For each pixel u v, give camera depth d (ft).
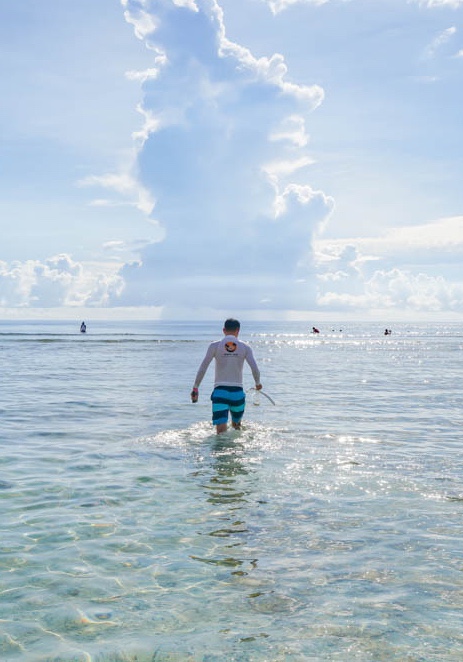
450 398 47.70
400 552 13.64
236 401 30.50
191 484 20.03
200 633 9.86
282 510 17.03
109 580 12.10
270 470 22.07
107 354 120.98
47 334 300.81
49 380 62.18
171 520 16.11
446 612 10.59
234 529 15.37
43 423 33.63
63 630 9.98
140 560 13.20
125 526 15.62
